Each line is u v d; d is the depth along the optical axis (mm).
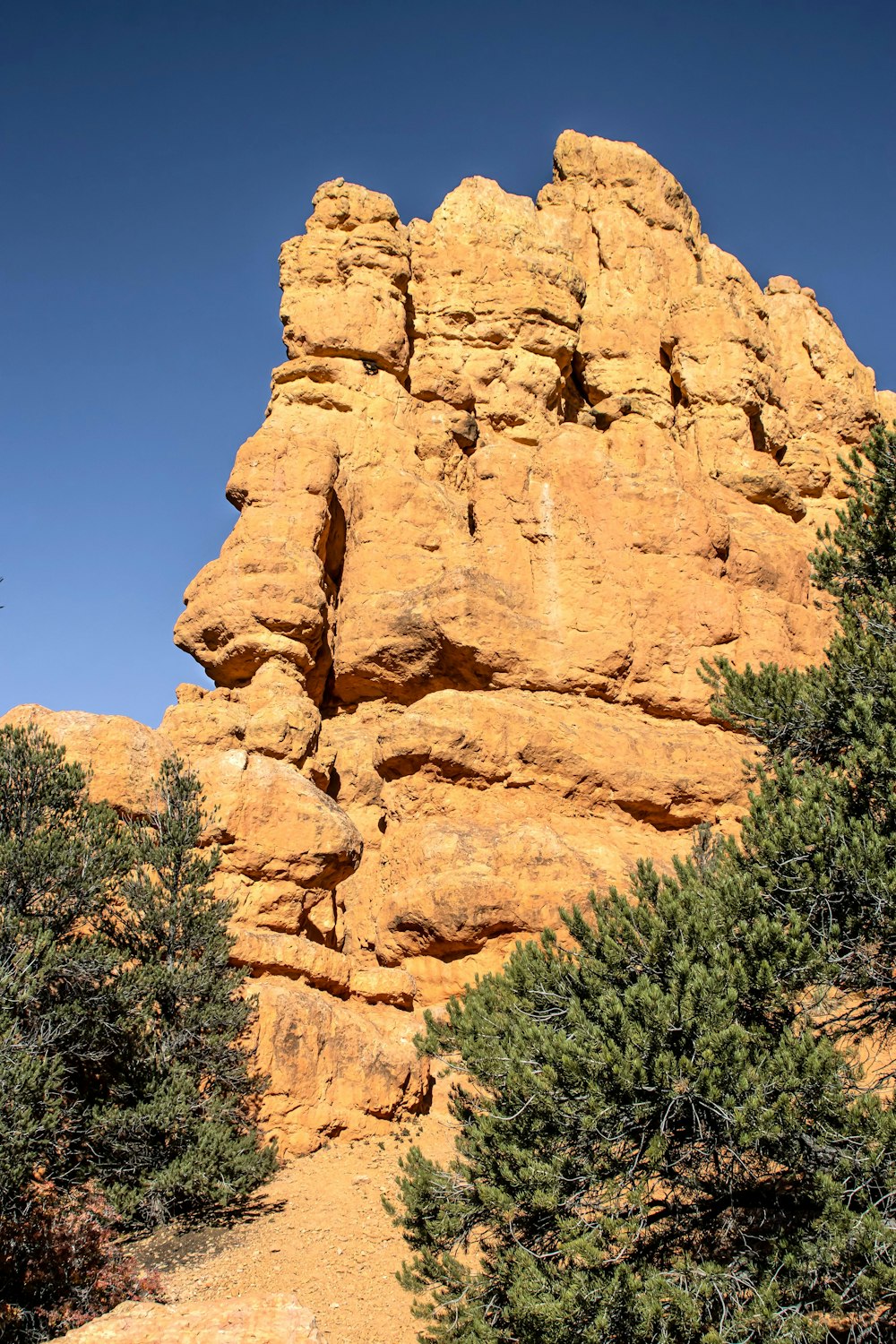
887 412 51438
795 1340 11789
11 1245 14750
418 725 30344
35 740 19453
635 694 34094
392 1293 16562
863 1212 12273
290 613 31984
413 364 40844
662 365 45688
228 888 24297
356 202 40656
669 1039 13492
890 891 14180
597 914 16219
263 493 33750
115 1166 18156
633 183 48375
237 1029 20062
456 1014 16984
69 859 17984
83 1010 17672
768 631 35875
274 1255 17234
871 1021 15734
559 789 30859
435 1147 22219
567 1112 13852
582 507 36344
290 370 37875
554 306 42062
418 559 35062
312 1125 21438
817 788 15992
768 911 15227
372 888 30109
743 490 42094
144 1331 10898
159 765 24266
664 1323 11992
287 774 25766
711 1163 14156
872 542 20344
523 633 33312
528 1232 14570
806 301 50469
